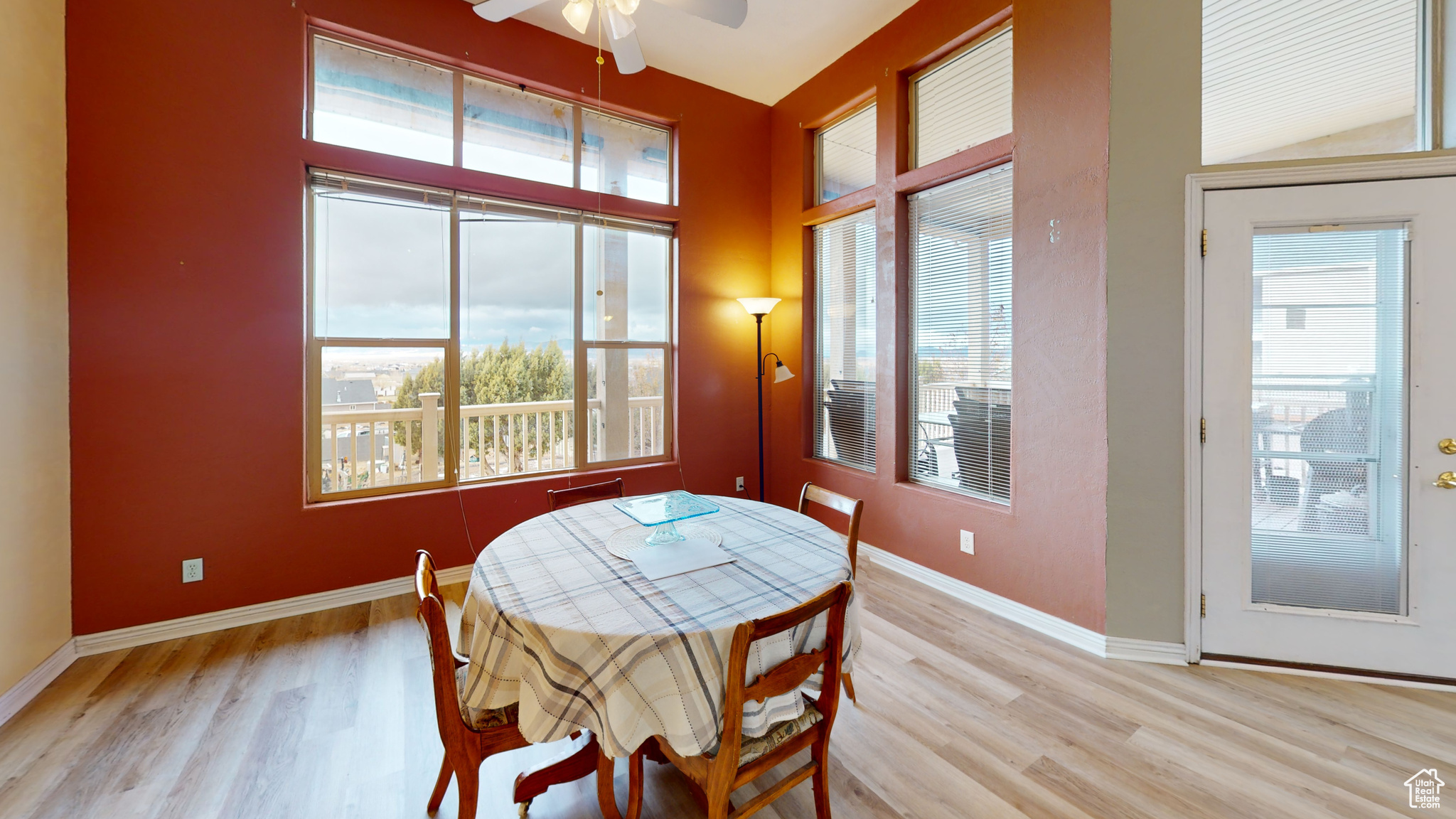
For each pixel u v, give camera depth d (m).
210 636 2.52
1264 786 1.60
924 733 1.86
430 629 1.24
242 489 2.62
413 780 1.67
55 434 2.22
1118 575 2.33
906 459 3.41
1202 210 2.21
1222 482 2.24
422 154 3.07
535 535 1.88
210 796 1.59
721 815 1.18
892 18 3.24
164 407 2.47
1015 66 2.62
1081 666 2.27
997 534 2.76
